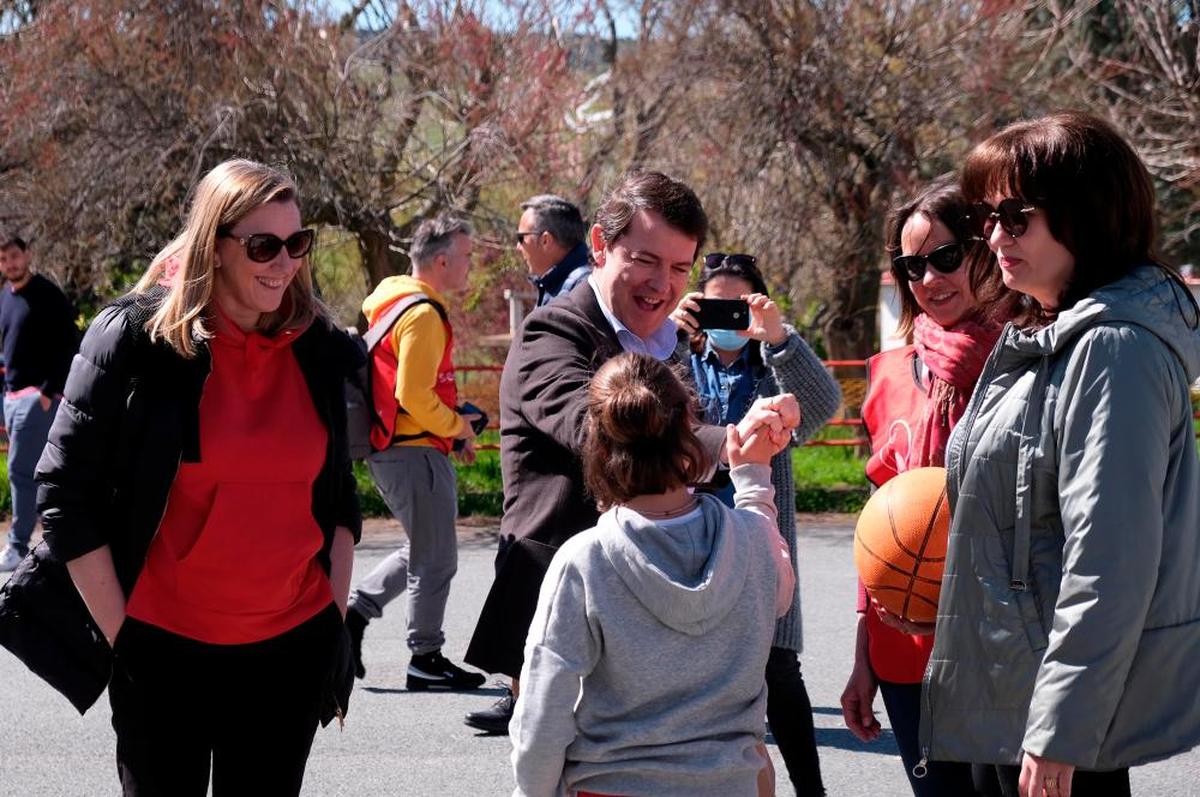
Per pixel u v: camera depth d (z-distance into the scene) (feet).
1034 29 56.08
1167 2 53.06
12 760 17.20
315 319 10.65
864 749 17.72
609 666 8.38
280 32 43.98
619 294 11.75
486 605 11.74
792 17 46.24
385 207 46.19
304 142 44.11
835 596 26.71
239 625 10.27
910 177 46.29
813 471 40.93
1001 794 9.98
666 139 47.42
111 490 10.05
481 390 44.24
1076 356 8.18
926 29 46.47
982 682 8.69
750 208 47.34
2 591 10.29
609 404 8.51
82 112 45.16
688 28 46.62
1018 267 8.76
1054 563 8.46
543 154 46.14
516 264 48.32
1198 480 8.32
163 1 43.55
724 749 8.39
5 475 38.17
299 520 10.48
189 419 9.95
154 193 43.98
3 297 28.91
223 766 10.52
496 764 17.25
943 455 10.91
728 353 15.46
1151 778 16.33
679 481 8.52
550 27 46.70
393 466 19.93
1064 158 8.41
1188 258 60.54
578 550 8.47
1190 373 8.32
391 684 20.99
